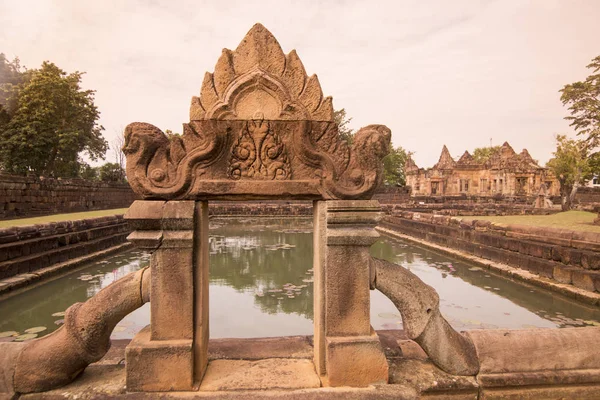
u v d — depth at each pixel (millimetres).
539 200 23703
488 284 7160
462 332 2600
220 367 2469
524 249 7871
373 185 2342
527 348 2414
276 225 19500
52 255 7988
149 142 2262
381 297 6266
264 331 4586
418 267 8938
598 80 13477
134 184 2260
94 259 9500
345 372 2219
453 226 11891
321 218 2371
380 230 18125
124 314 2303
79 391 2162
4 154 19531
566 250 6664
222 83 2350
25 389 2143
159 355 2150
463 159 37594
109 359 2650
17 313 5578
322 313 2348
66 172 24609
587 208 23766
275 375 2354
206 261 2465
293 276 7641
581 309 5539
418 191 38125
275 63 2369
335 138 2365
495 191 34906
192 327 2217
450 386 2271
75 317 2209
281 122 2326
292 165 2348
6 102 20219
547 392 2340
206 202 2443
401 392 2170
